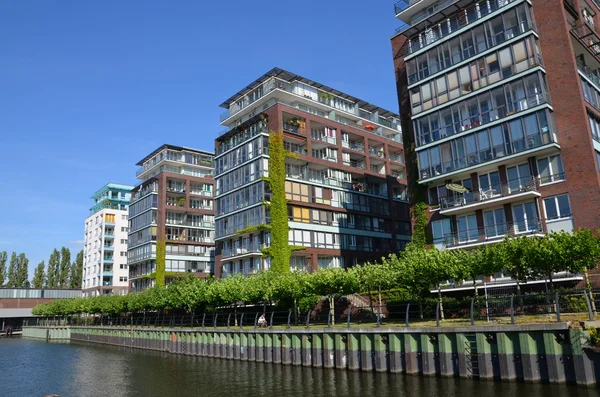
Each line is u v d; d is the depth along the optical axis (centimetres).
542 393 2189
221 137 7362
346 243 6956
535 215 3894
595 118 4075
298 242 6362
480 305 3294
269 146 6512
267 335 4162
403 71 5106
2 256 12925
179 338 5631
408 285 3512
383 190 7844
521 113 3931
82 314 10319
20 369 4788
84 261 12438
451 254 3431
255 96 7431
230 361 4497
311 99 7288
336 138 7262
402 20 5278
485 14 4341
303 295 4409
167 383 3503
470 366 2648
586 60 4469
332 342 3525
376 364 3125
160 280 8612
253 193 6519
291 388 2941
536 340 2400
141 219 9544
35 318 11950
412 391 2511
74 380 3969
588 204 3612
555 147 3775
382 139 7925
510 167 4075
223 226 7038
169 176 9181
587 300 2388
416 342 2927
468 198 4291
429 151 4550
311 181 6781
